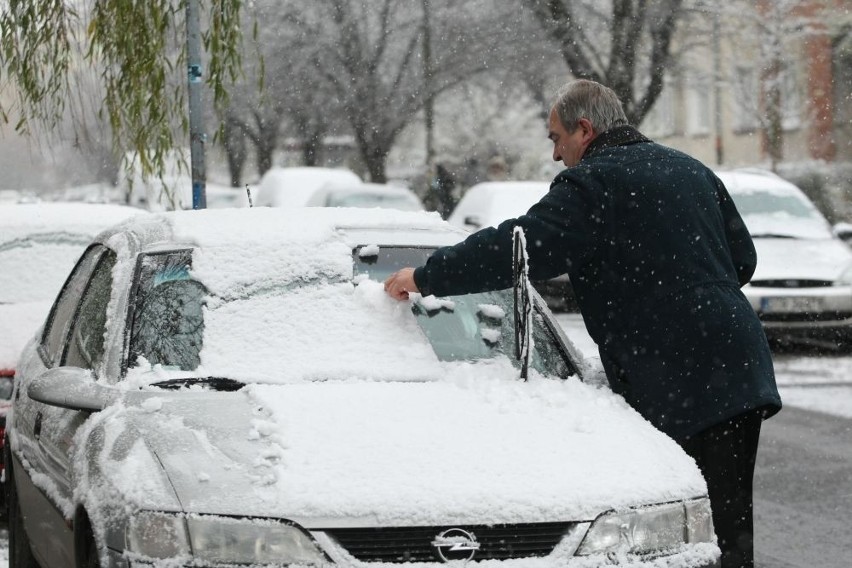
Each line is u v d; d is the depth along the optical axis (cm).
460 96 4216
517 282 600
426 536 498
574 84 669
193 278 643
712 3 3606
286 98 4053
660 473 542
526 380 615
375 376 605
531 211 623
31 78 1181
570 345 677
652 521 524
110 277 674
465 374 610
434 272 617
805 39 4016
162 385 590
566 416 578
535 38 3806
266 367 603
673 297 618
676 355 616
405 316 641
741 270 678
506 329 667
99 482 529
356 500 497
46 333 800
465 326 664
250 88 3950
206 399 573
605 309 631
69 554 573
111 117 1208
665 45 3400
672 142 5106
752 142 4697
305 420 546
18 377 786
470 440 542
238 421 549
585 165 635
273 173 3522
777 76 3825
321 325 628
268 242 666
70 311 740
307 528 491
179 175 1238
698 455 620
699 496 544
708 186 648
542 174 4325
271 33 4000
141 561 495
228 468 514
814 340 1895
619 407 607
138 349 614
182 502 499
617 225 625
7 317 962
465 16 3950
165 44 1220
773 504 973
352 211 735
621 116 666
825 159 4019
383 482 507
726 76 3869
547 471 527
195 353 612
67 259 1044
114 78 1207
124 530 501
